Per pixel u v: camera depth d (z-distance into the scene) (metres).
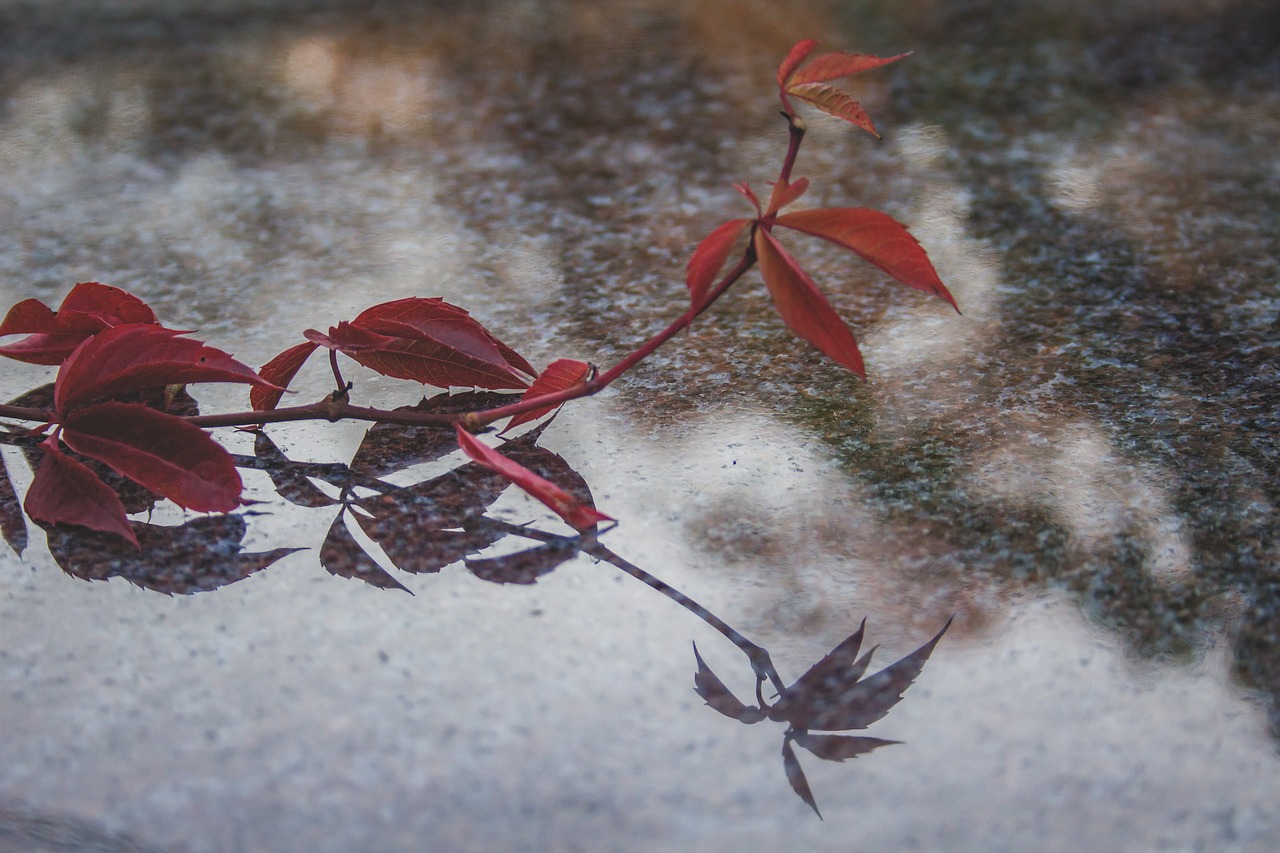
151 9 1.55
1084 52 1.39
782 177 0.87
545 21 1.51
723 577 0.88
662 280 1.04
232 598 0.87
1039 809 0.81
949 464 0.92
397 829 0.81
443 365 0.93
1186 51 1.38
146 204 1.12
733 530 0.89
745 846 0.80
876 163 1.16
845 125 1.22
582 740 0.83
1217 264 1.05
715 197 1.12
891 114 1.25
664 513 0.90
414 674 0.85
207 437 0.88
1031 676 0.84
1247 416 0.94
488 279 1.05
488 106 1.26
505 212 1.11
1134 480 0.91
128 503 0.91
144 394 0.96
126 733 0.83
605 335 1.00
